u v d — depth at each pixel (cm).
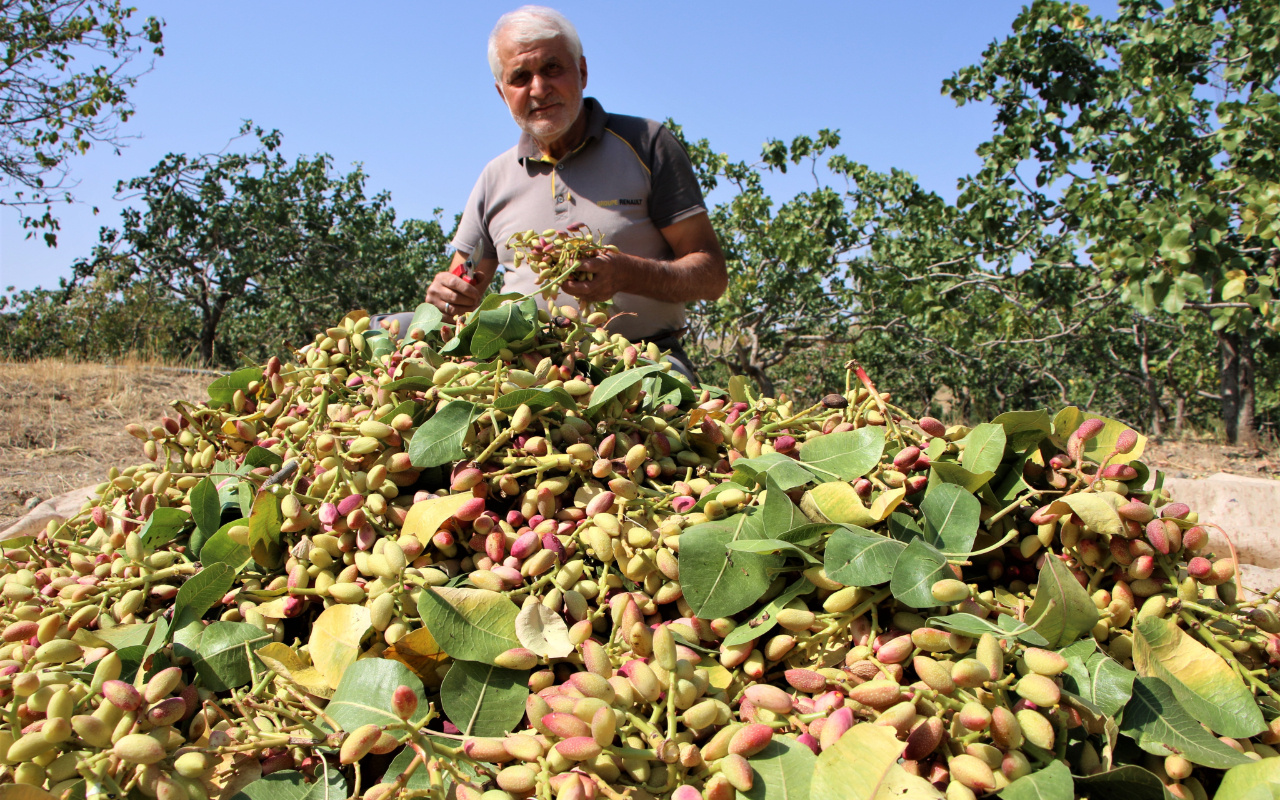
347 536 124
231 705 110
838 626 110
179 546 147
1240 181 722
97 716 94
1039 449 142
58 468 424
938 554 112
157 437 166
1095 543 118
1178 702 102
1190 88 781
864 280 1333
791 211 1422
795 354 2188
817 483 136
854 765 87
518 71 273
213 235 1906
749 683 109
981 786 88
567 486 139
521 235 211
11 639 112
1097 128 907
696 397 187
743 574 116
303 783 98
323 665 108
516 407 144
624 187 293
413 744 94
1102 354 1908
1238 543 291
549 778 90
